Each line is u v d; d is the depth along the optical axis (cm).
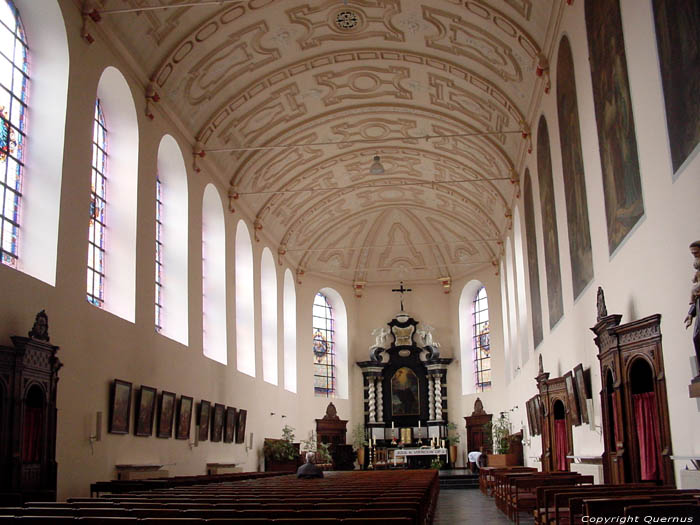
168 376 1889
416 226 3831
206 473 2145
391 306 4066
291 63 2231
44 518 615
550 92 1770
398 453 3581
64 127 1417
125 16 1619
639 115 1048
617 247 1223
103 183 1731
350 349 3978
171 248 2089
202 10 1803
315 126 2633
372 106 2570
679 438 977
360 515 690
